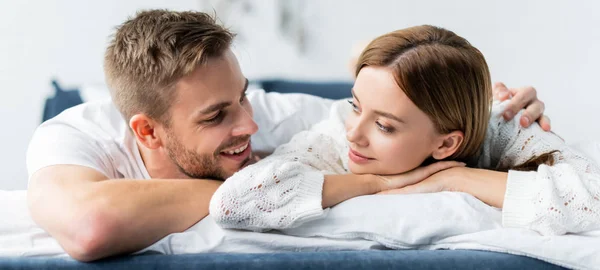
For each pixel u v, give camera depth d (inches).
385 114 35.8
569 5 97.5
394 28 102.1
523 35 100.0
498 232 32.4
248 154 40.8
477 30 101.2
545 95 100.5
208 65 37.0
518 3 99.1
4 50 96.3
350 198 36.0
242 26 100.9
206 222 33.8
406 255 30.4
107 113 44.7
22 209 35.3
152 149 41.4
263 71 102.8
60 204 31.4
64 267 29.5
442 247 34.0
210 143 38.6
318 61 103.0
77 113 44.4
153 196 32.5
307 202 33.3
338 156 43.8
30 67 97.0
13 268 29.1
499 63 101.6
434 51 36.0
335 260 29.6
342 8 101.2
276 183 33.4
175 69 36.7
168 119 38.6
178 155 40.3
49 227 31.4
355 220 34.2
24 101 96.8
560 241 31.6
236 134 38.6
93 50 98.4
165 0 98.7
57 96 75.9
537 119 43.8
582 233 33.4
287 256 29.8
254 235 33.2
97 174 35.6
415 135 36.7
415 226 33.9
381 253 30.5
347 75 103.0
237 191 32.7
